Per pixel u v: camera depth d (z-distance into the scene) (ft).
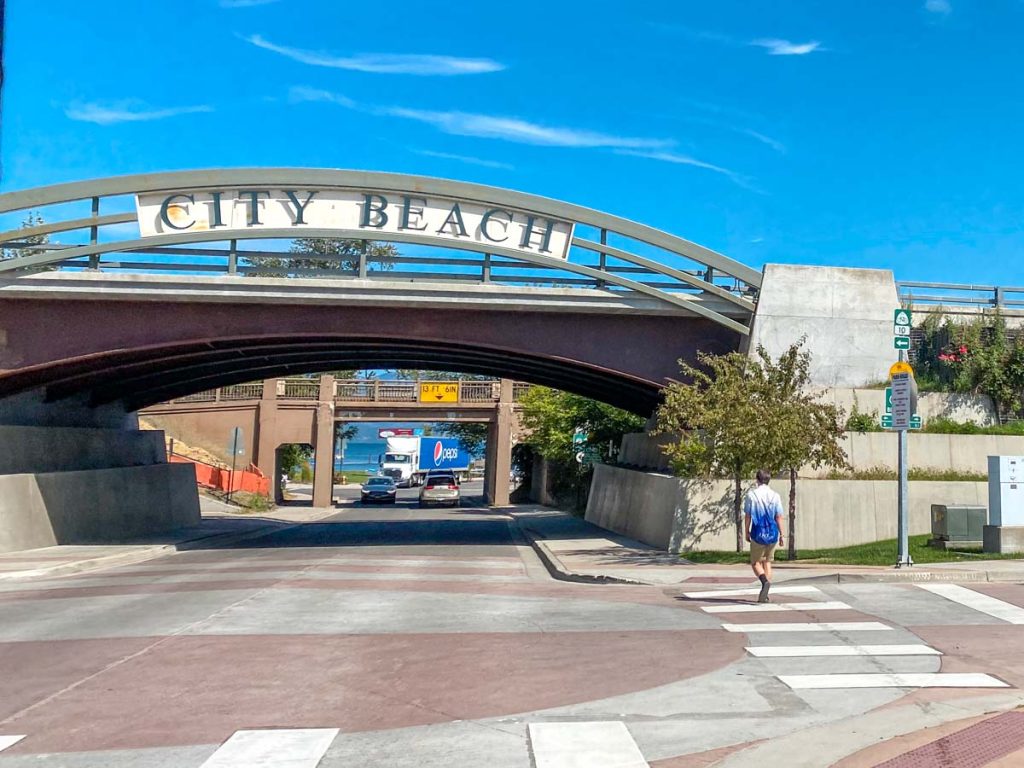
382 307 77.30
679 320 79.87
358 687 28.19
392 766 20.76
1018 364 79.87
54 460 94.48
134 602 48.06
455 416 184.85
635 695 26.73
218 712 25.46
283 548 86.02
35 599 50.62
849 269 80.38
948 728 22.75
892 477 73.51
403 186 75.10
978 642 33.32
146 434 122.93
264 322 76.95
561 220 76.33
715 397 62.13
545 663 31.27
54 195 72.69
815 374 78.79
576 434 137.80
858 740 22.13
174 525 114.62
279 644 35.14
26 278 73.56
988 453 75.56
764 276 78.69
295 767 20.71
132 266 75.15
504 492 182.60
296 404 179.11
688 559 65.31
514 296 76.59
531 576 61.26
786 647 32.94
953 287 86.74
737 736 22.68
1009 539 57.98
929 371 82.23
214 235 74.13
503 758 21.21
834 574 49.88
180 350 80.53
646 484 86.33
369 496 199.21
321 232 74.74
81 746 22.44
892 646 32.83
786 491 70.23
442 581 56.70
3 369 75.51
